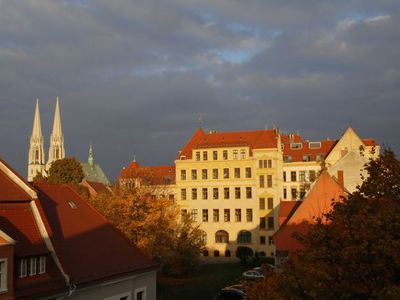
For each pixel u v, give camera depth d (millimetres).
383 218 17578
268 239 95062
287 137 109500
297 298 19312
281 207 51750
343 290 17844
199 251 65750
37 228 27172
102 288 29688
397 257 16719
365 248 17422
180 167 102562
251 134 104000
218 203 99250
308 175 99688
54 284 25734
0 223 24891
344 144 94500
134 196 54344
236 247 96750
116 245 34281
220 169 100000
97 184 101688
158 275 61500
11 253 23141
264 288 21297
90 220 35062
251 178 97625
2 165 27797
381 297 15547
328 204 43156
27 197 27516
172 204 61062
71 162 71125
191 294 51531
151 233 54219
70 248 29750
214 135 106812
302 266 19719
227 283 58844
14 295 23016
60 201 34438
